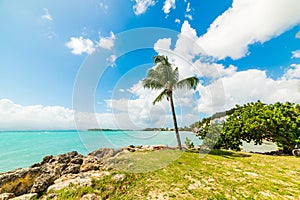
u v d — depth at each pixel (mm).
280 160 6883
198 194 3727
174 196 3645
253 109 10305
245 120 10016
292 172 5219
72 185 3820
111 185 4000
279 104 9438
